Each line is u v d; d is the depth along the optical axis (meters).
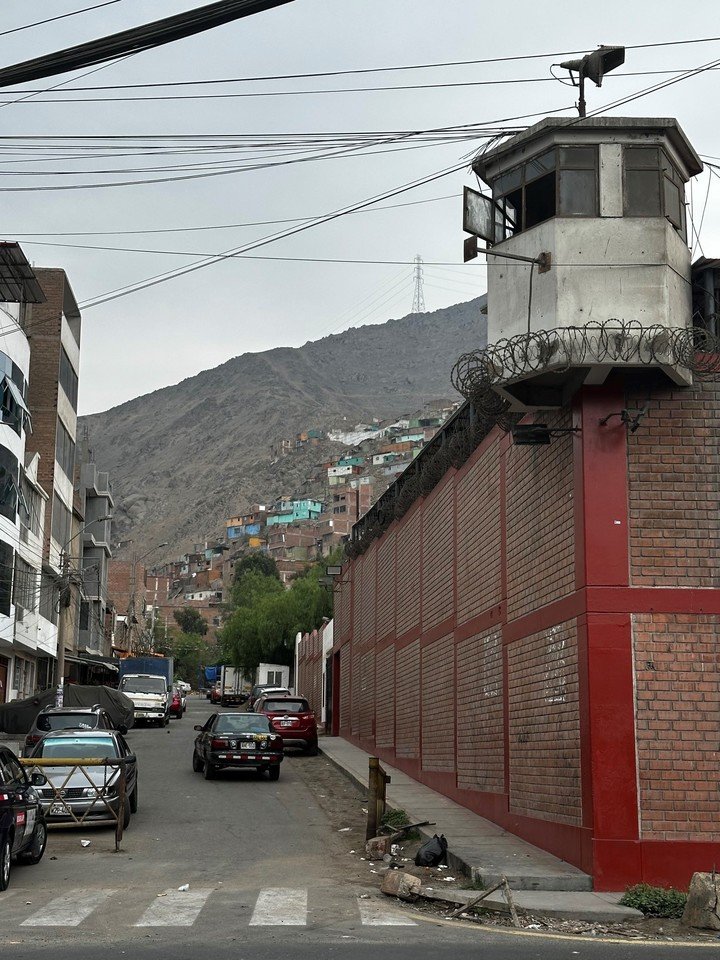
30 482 40.16
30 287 35.56
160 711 46.47
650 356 12.53
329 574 41.75
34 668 47.44
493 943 9.32
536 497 14.96
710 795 12.06
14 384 36.03
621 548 12.64
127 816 16.95
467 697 19.05
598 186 13.08
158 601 187.00
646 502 12.83
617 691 12.28
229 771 26.91
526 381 13.39
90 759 15.95
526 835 14.68
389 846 14.69
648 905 10.89
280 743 25.42
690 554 12.70
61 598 38.62
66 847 15.10
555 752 13.57
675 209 13.46
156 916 10.34
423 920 10.46
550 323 12.77
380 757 29.53
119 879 12.62
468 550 19.58
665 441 12.98
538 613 14.57
